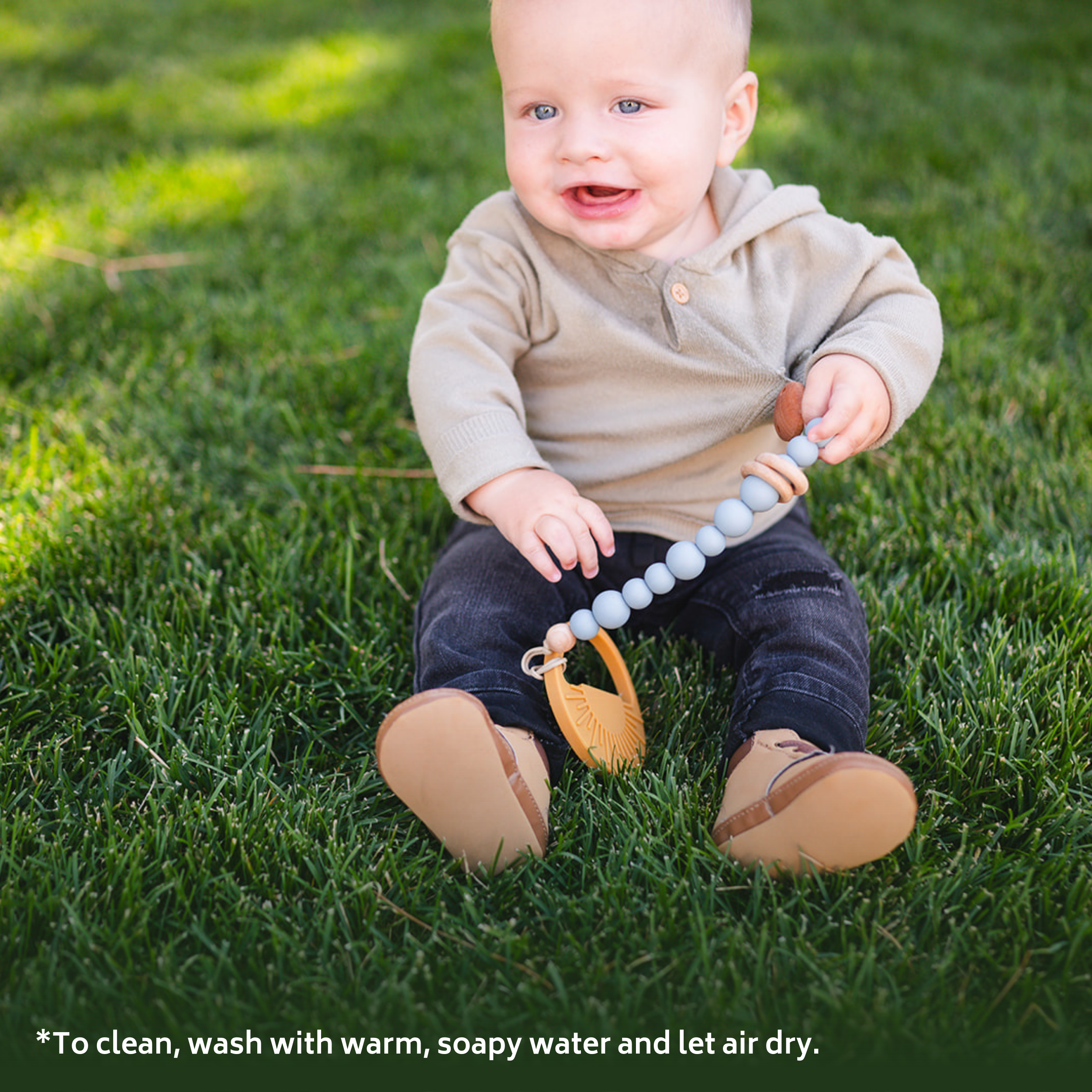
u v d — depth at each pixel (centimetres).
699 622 170
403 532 206
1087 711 156
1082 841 140
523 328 169
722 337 159
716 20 152
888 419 153
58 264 315
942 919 129
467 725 125
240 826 138
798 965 121
